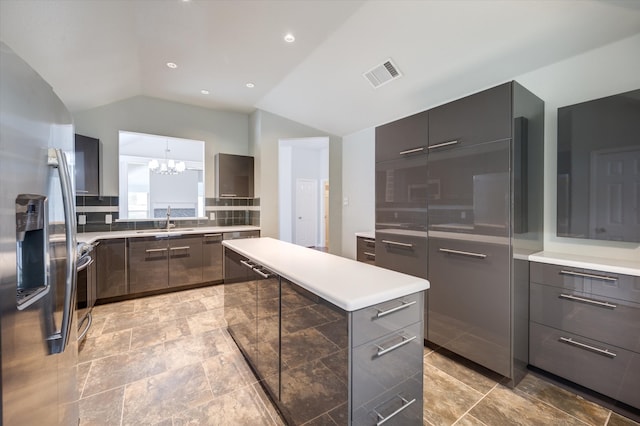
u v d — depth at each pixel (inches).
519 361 73.4
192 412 63.2
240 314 84.0
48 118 37.1
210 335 99.4
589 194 75.3
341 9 84.8
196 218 173.3
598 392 65.8
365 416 43.3
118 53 102.5
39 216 35.3
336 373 43.9
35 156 33.3
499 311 72.8
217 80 135.6
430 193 88.4
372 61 106.3
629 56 73.3
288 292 56.9
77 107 134.6
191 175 201.3
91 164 133.0
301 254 75.0
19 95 29.7
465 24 80.0
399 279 51.6
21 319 30.1
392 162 100.8
